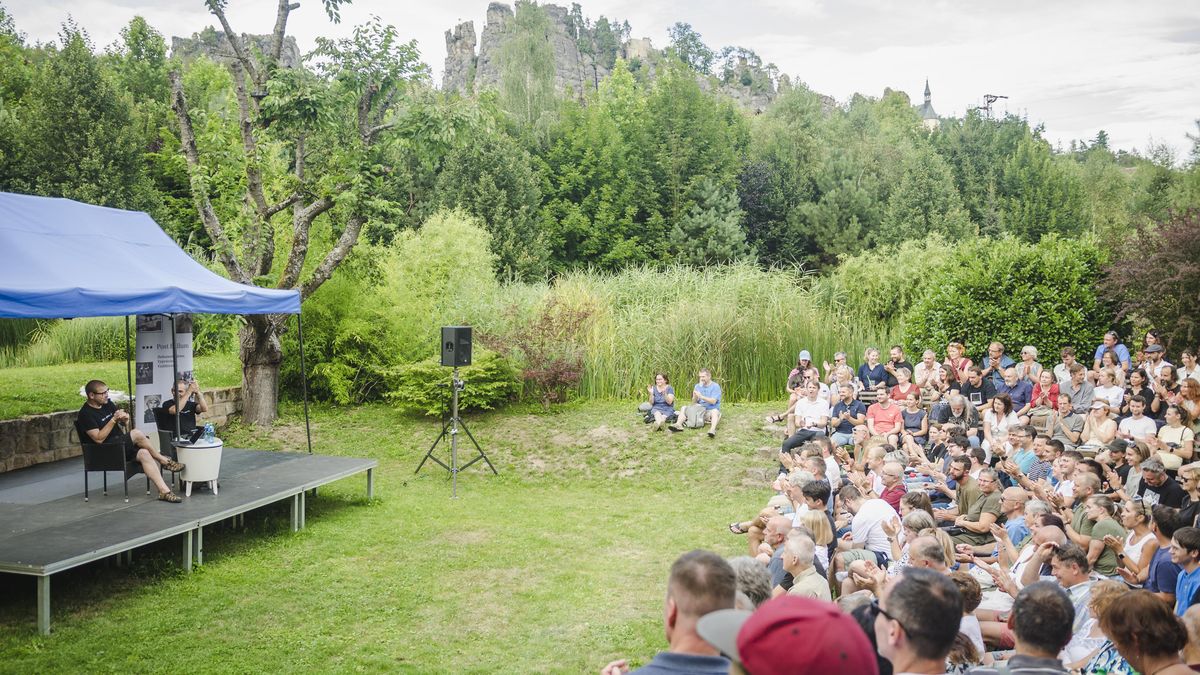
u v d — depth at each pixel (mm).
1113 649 4832
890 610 2822
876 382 14188
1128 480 8289
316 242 18125
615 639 6910
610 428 15242
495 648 6703
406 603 7738
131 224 11477
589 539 10117
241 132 15914
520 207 37031
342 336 17688
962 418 11648
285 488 10023
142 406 11109
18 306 8289
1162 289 14812
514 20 57812
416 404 16422
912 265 27547
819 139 60844
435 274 19156
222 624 7125
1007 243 17438
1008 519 7383
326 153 19844
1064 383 12664
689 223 44531
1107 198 59062
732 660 1919
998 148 61500
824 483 6930
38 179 28641
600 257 44625
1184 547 5211
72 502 9266
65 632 6824
